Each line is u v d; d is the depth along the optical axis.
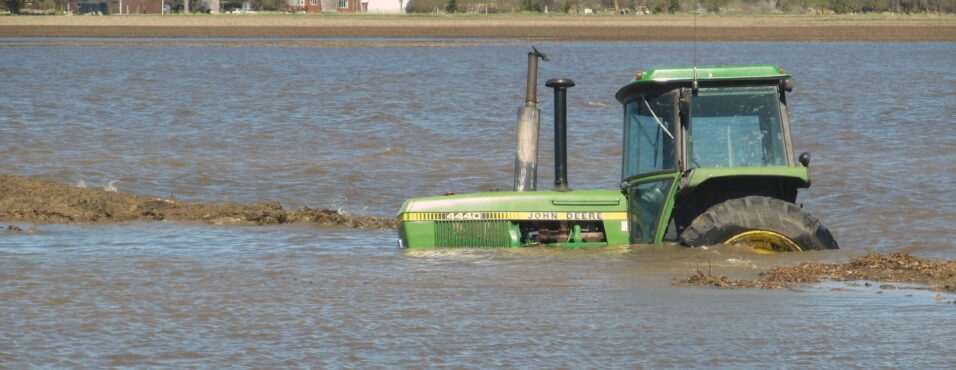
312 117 104.38
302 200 63.41
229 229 51.38
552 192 44.12
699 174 40.78
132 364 27.27
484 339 29.72
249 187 67.31
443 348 28.81
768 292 35.56
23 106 111.94
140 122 99.88
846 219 54.72
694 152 41.59
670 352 28.30
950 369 26.67
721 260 40.84
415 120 102.06
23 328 30.58
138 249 45.03
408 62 199.50
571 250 43.16
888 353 28.02
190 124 98.81
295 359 27.80
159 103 116.94
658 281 37.44
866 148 83.62
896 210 56.75
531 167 45.28
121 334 30.09
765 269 39.50
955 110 110.75
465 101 120.94
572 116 103.62
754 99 41.69
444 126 97.69
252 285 36.97
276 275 38.94
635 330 30.58
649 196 43.06
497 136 91.25
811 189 64.06
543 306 33.56
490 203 43.88
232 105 115.44
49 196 57.25
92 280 37.56
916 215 55.38
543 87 142.88
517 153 45.41
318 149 83.69
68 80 149.00
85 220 53.09
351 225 53.53
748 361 27.50
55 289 35.88
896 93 130.62
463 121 101.62
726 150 41.59
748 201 41.59
